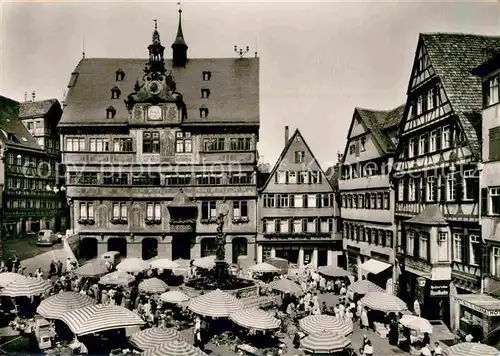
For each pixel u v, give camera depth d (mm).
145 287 26234
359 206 40625
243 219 45062
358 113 40344
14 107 56000
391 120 37906
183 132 45156
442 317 26516
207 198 44906
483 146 22391
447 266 25734
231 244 45062
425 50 28719
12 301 24609
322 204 45906
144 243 46969
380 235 36188
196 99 46875
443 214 26422
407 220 29266
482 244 22281
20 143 50875
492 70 21750
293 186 45938
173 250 45844
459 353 16047
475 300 21000
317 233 45500
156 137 45094
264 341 21609
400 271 32344
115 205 44812
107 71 49000
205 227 44875
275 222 45844
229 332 22859
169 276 33594
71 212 44625
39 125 55688
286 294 28078
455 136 25312
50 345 19328
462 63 27422
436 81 27453
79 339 19469
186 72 49031
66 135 45188
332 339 17453
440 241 25906
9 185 48438
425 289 27188
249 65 49719
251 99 46875
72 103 46219
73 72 48594
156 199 44781
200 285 28891
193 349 15125
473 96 25672
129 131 45062
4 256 37438
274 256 45812
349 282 37531
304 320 20031
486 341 21125
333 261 45969
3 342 19672
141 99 44750
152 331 17203
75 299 20062
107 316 17938
